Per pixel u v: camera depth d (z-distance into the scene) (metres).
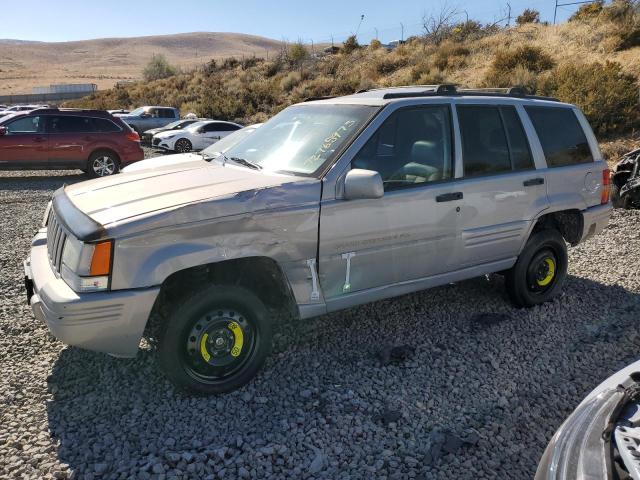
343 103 4.59
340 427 3.45
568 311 5.30
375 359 4.30
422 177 4.34
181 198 3.58
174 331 3.54
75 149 14.29
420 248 4.35
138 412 3.56
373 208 4.04
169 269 3.40
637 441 1.96
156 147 21.98
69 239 3.45
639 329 4.91
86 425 3.44
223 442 3.29
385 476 3.04
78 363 4.17
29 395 3.74
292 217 3.73
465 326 4.90
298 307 3.88
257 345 3.85
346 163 3.96
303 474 3.05
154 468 3.02
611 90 16.72
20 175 15.46
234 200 3.58
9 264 6.57
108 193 3.86
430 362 4.26
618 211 9.51
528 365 4.26
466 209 4.55
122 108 43.31
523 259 5.12
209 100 34.00
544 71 22.14
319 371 4.11
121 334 3.37
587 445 2.06
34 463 3.07
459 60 27.47
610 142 15.69
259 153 4.51
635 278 6.22
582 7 29.56
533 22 33.25
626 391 2.27
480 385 3.97
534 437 3.42
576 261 6.86
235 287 3.69
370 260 4.11
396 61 31.80
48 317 3.37
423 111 4.43
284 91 35.09
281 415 3.57
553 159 5.25
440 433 3.42
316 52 45.84
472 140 4.67
